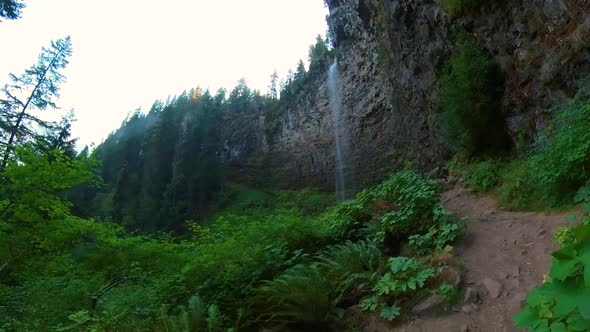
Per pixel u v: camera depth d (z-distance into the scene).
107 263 6.60
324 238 6.03
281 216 6.46
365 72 29.17
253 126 52.97
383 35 17.69
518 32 8.12
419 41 13.25
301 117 42.88
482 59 9.43
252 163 48.84
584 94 5.88
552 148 5.61
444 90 10.47
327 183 35.00
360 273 4.55
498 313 3.48
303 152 41.03
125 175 55.22
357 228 6.24
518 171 7.12
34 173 6.00
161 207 47.56
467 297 3.77
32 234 6.29
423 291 4.01
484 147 9.71
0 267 6.25
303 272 4.56
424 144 14.84
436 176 11.55
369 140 27.72
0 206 6.08
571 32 6.34
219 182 49.03
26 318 5.78
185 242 6.98
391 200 7.05
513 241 4.79
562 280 1.12
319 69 41.28
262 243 5.50
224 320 4.10
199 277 4.87
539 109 7.70
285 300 4.07
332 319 4.02
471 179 8.30
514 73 8.55
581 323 1.17
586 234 1.07
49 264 6.71
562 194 5.45
